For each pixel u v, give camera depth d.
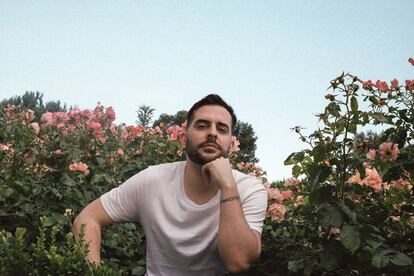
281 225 3.68
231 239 2.04
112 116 4.96
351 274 2.87
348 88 2.96
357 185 3.10
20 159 3.54
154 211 2.27
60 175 3.51
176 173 2.33
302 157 3.02
